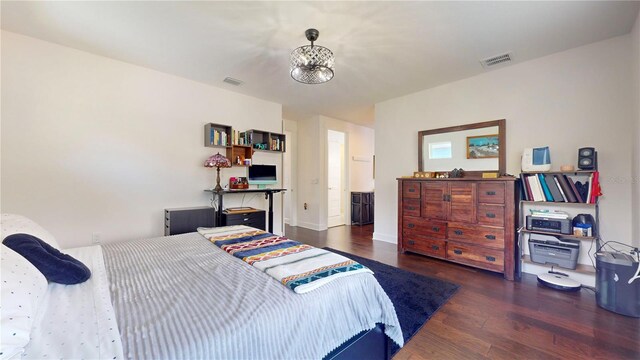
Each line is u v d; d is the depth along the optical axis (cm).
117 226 297
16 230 130
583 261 263
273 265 141
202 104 362
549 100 280
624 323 187
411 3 196
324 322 110
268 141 422
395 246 404
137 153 310
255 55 281
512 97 304
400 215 364
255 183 400
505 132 308
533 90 290
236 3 196
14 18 216
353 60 290
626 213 238
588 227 244
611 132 246
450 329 183
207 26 227
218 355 80
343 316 119
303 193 586
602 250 246
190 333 83
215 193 357
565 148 271
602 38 246
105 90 288
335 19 216
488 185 286
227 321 90
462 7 200
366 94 404
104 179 289
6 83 239
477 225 293
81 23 223
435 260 332
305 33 236
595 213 249
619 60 242
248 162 391
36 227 151
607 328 181
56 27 230
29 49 247
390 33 236
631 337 171
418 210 345
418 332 180
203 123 363
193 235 221
